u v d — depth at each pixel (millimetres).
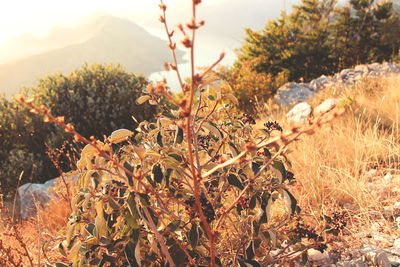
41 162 7172
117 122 8242
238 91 10672
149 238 1402
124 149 1580
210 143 1789
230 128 1859
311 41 18500
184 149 1683
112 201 1367
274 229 1595
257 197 1392
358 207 2400
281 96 10648
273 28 19312
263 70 18734
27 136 7484
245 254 1495
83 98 7941
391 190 2549
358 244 1913
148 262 1486
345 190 2475
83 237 1567
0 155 7375
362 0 19594
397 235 1945
